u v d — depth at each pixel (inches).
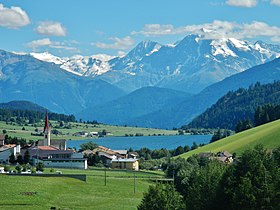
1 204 4692.4
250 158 3639.3
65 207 4785.9
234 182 3617.1
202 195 3863.2
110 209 4788.4
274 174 3528.5
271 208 3388.3
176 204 3946.9
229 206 3597.4
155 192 3964.1
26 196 5068.9
